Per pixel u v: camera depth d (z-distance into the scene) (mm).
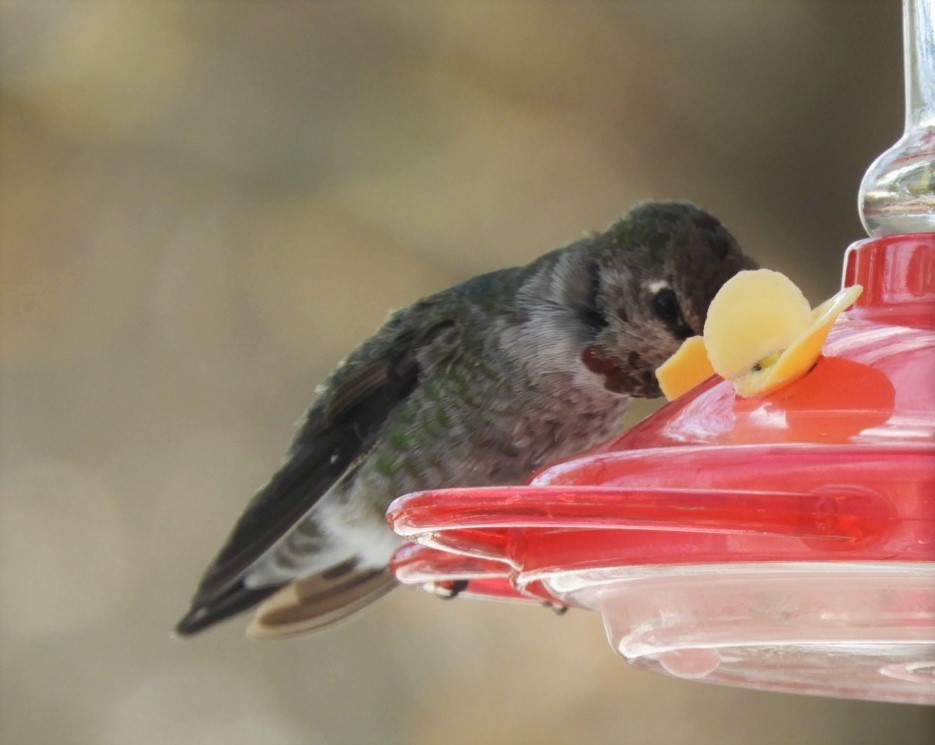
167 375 12078
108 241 12250
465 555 4422
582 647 11531
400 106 12008
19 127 12250
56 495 11938
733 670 4555
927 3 4891
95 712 11586
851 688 4613
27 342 12195
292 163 12102
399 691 11562
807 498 3387
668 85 11375
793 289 3990
